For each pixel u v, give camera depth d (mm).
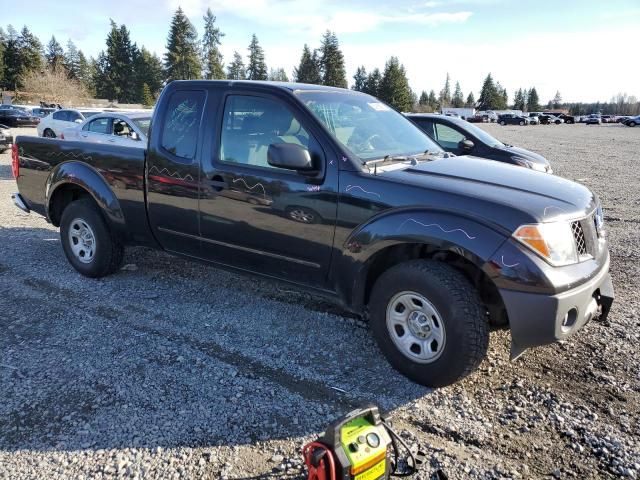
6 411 3062
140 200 4711
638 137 34625
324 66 86500
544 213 3035
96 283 5199
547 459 2723
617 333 4137
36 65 87812
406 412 3113
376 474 2336
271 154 3465
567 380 3461
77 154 5152
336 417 3055
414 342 3373
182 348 3859
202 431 2908
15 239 6805
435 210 3160
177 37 85875
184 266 5762
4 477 2551
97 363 3619
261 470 2613
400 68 82125
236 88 4121
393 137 4203
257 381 3426
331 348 3912
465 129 8938
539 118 71000
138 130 10867
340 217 3508
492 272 2963
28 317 4367
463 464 2670
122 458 2688
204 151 4211
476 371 3574
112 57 92625
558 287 2908
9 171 13133
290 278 3957
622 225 7992
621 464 2678
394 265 3656
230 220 4094
